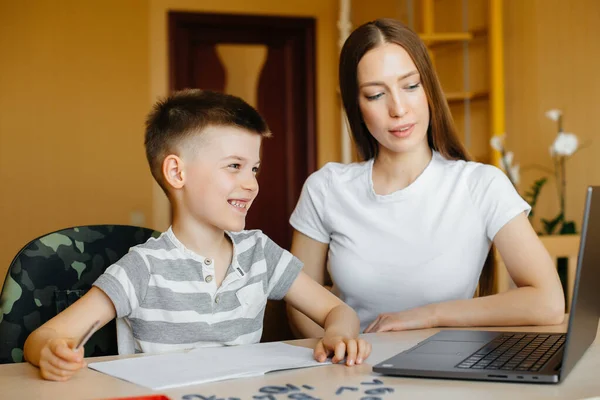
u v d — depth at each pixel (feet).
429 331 4.68
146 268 4.23
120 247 4.97
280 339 5.65
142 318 4.21
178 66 16.05
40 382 3.29
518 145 13.19
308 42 16.58
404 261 5.39
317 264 5.91
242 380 3.27
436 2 14.85
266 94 16.69
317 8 16.62
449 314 4.86
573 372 3.34
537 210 12.83
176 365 3.55
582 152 12.35
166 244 4.37
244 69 16.56
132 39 15.79
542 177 12.84
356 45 5.24
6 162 15.28
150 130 4.53
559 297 4.93
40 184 15.39
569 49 12.51
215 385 3.18
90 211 15.57
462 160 5.57
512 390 3.04
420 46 5.21
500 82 12.89
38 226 15.37
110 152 15.66
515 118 13.26
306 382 3.22
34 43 15.42
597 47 12.16
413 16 15.11
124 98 15.74
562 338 4.03
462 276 5.33
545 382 3.12
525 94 13.12
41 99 15.43
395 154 5.47
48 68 15.46
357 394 2.99
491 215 5.20
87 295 4.06
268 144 16.70
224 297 4.40
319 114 16.61
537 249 5.08
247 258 4.61
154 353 3.95
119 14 15.74
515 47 13.29
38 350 3.49
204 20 16.01
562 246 10.11
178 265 4.33
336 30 16.71
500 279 9.16
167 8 15.85
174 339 4.25
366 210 5.54
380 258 5.45
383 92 5.18
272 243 4.81
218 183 4.27
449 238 5.30
